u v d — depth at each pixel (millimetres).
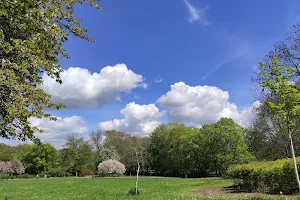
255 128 37250
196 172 66562
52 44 9445
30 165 88938
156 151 82125
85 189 28828
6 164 84438
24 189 32281
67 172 88000
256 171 18297
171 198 17031
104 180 47344
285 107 8844
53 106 8773
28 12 7660
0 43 7391
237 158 55156
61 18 9852
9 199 21625
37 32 8516
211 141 58781
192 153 63875
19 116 7570
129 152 74000
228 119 58031
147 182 38625
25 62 7840
